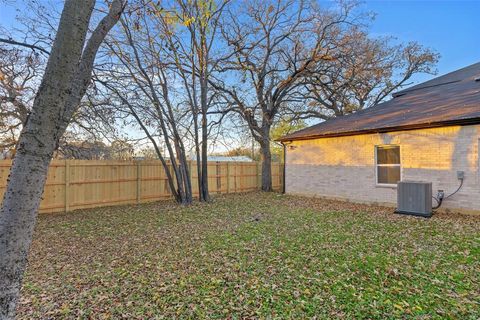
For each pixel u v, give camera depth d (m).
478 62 14.20
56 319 3.08
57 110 1.74
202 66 11.53
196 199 12.63
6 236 1.60
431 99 11.37
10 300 1.61
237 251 5.17
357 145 11.00
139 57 10.52
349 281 3.83
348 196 11.31
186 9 7.87
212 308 3.24
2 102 9.06
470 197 8.05
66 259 4.98
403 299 3.32
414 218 7.89
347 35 14.27
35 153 1.68
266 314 3.08
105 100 9.77
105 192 10.92
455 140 8.34
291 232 6.45
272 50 15.22
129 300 3.46
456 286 3.62
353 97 18.83
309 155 12.89
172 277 4.11
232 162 15.84
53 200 9.59
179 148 11.58
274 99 16.33
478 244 5.29
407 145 9.46
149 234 6.59
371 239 5.78
